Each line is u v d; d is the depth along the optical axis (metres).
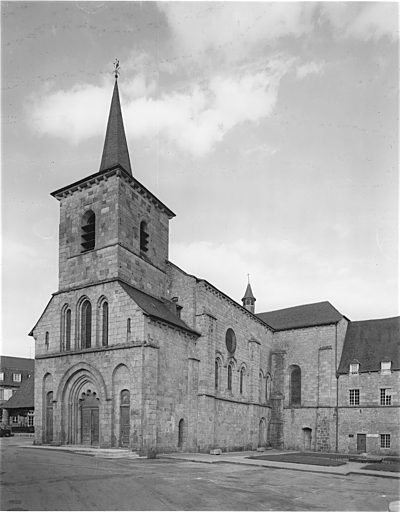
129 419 30.97
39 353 37.28
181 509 14.38
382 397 47.94
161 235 42.66
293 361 54.50
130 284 35.84
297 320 56.97
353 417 48.81
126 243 36.44
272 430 52.78
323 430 49.97
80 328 35.94
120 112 42.72
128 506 14.33
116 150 40.47
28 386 60.94
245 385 47.16
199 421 36.94
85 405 34.38
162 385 33.25
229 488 18.67
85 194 38.47
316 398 51.66
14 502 14.09
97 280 35.56
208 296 41.03
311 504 16.22
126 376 31.91
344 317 54.94
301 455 38.62
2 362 84.56
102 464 24.52
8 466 21.81
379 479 23.92
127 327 32.78
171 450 33.25
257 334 51.88
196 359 38.06
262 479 21.97
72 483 17.59
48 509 13.41
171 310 39.12
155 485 18.30
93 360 33.66
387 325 53.38
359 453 47.03
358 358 50.97
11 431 57.06
